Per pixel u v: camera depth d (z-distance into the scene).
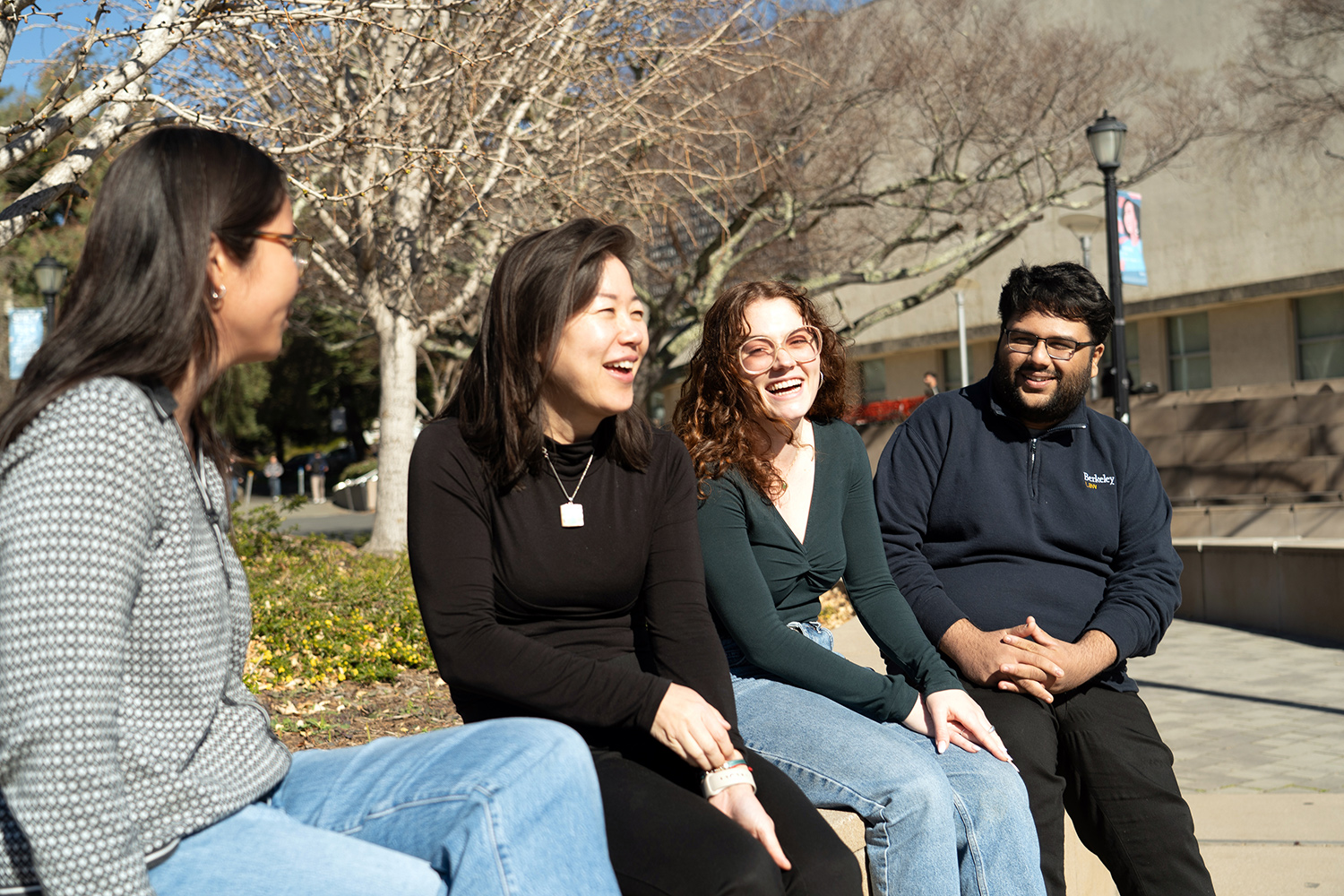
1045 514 3.04
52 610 1.35
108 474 1.42
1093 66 15.38
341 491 35.12
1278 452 12.48
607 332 2.14
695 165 10.73
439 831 1.63
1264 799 4.53
